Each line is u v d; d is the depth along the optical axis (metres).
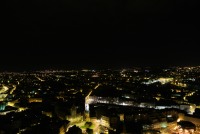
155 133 153.12
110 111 193.00
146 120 172.50
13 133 162.75
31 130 161.50
